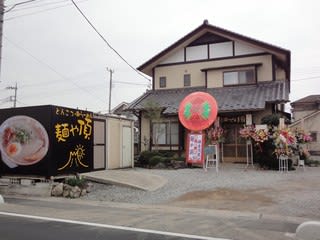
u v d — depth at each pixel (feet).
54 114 33.12
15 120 34.68
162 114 56.75
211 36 61.62
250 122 52.21
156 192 31.24
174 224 19.97
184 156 55.06
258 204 25.66
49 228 18.98
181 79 63.41
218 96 56.13
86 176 34.55
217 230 18.58
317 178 36.81
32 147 33.50
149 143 59.26
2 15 33.55
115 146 45.14
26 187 32.55
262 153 46.21
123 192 31.37
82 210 24.61
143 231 18.31
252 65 56.95
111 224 19.98
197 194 29.84
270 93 52.65
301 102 109.60
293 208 24.11
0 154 35.22
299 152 52.29
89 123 38.17
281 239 16.87
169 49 63.46
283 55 56.44
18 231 18.31
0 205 26.68
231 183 34.09
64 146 34.17
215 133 47.03
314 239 16.78
